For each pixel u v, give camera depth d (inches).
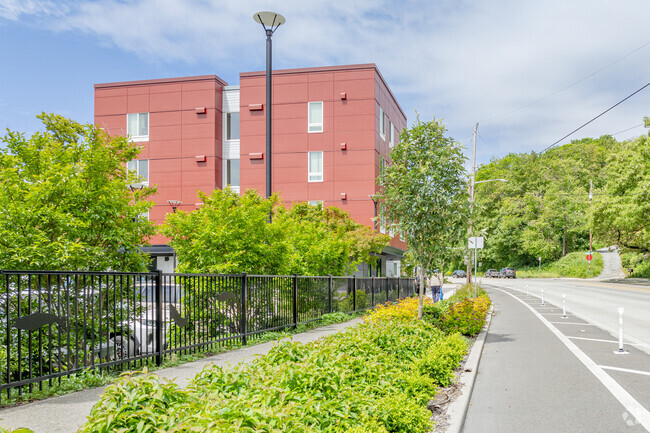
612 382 307.7
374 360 269.7
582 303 992.2
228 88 1440.7
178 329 370.0
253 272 519.2
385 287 911.7
